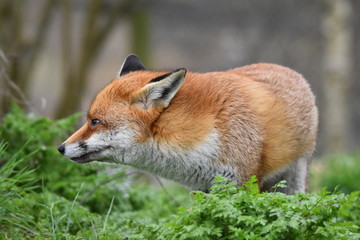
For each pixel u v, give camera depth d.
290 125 10.82
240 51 45.38
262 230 7.67
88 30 28.38
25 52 24.61
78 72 28.20
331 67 36.56
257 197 8.04
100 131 10.39
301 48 45.88
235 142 10.02
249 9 45.00
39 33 26.19
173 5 43.28
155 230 8.33
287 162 10.93
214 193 8.27
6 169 10.87
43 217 10.52
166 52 49.84
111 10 30.64
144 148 10.37
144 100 10.27
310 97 11.77
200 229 7.75
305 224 7.66
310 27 45.47
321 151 40.78
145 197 13.88
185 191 15.38
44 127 12.62
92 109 10.50
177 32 48.09
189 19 45.66
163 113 10.23
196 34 48.22
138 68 11.75
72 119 12.97
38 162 12.22
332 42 36.41
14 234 9.64
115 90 10.48
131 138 10.31
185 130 10.12
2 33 24.69
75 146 10.45
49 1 26.39
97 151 10.46
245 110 10.16
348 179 18.34
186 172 10.39
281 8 44.94
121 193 12.84
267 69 11.67
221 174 10.12
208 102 10.20
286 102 10.93
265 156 10.45
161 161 10.42
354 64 47.28
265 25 45.53
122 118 10.31
